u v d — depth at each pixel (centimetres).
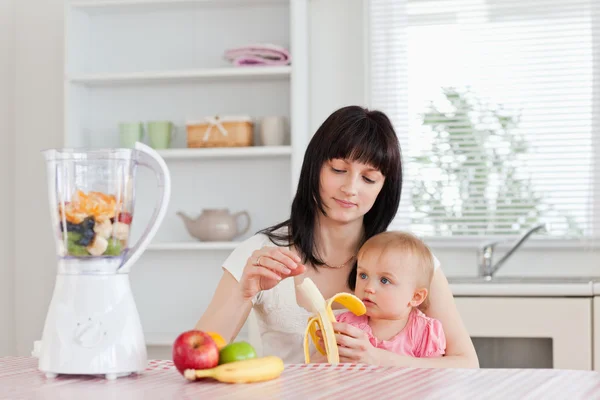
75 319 115
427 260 180
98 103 354
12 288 359
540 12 340
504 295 263
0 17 355
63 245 117
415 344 177
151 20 354
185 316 347
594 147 336
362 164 175
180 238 350
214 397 99
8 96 360
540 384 107
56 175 116
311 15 347
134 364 117
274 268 147
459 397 98
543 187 340
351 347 150
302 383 109
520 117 342
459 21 345
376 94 342
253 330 264
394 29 343
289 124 342
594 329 258
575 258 333
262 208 345
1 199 353
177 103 351
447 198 347
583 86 338
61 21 362
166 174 124
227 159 347
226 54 329
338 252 188
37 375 119
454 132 347
